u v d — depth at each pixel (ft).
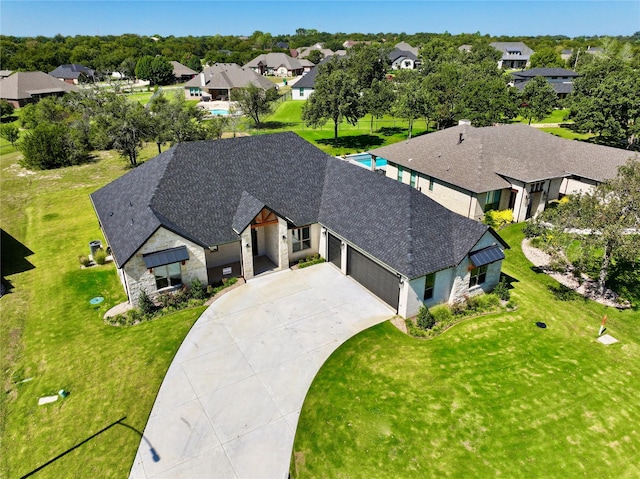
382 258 77.87
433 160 134.21
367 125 260.62
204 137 179.32
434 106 215.92
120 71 467.93
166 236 79.30
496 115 208.95
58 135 180.14
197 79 352.69
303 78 339.57
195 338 73.36
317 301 83.41
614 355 69.31
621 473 50.06
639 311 81.92
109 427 56.90
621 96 183.42
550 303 83.61
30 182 160.35
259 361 68.03
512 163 125.18
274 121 266.36
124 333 75.05
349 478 49.75
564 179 130.52
